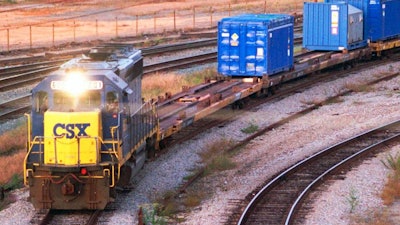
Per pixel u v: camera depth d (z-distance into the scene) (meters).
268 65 79.38
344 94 81.31
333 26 94.56
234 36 79.94
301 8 163.75
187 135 64.25
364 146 60.38
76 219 45.50
